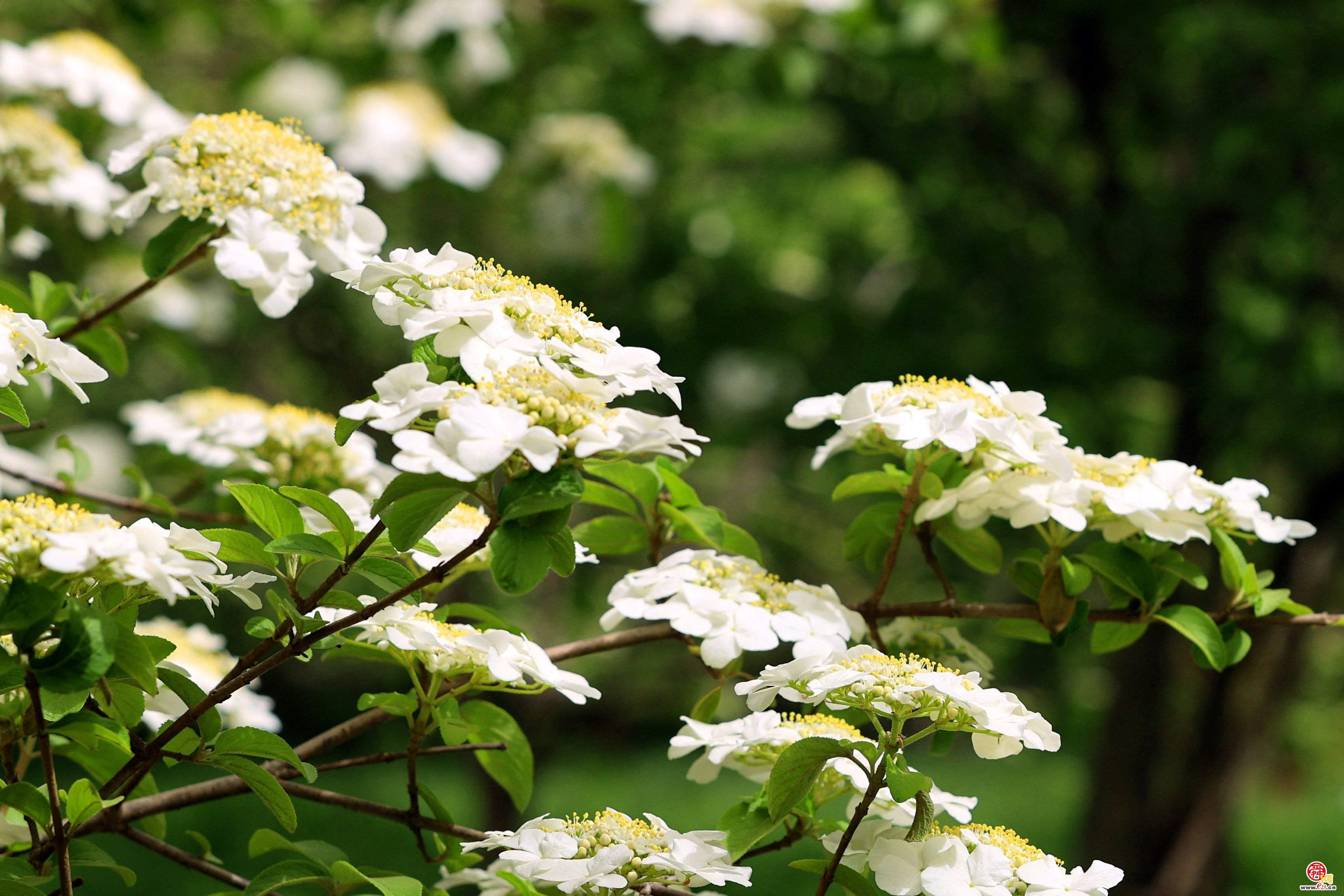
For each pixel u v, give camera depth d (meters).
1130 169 6.05
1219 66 5.42
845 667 1.48
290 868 1.52
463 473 1.14
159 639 1.49
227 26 4.61
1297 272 5.93
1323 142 5.16
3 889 1.34
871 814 1.70
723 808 9.65
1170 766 6.82
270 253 1.80
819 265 7.10
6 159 2.60
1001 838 1.58
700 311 6.60
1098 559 1.92
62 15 4.15
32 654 1.23
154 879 7.40
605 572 6.96
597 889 1.52
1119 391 6.30
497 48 4.61
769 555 9.34
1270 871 8.65
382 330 6.53
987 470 1.91
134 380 6.49
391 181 4.15
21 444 4.41
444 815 1.80
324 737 1.89
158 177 1.90
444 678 1.73
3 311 1.37
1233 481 1.99
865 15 4.36
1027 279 6.00
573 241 6.57
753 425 6.71
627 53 5.53
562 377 1.26
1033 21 5.66
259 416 2.55
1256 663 6.52
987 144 6.08
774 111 6.62
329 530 1.71
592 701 8.28
